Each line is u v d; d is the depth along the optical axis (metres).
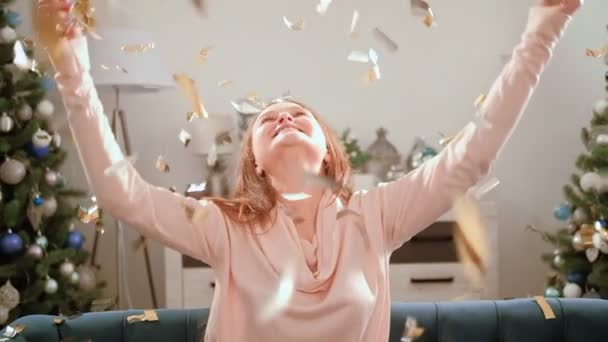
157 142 3.47
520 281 3.60
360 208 1.12
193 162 3.45
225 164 3.13
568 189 2.79
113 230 3.47
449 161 1.06
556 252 2.84
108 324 1.72
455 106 3.53
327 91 3.52
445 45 3.51
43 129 2.78
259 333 1.04
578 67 3.54
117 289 3.47
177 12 3.46
